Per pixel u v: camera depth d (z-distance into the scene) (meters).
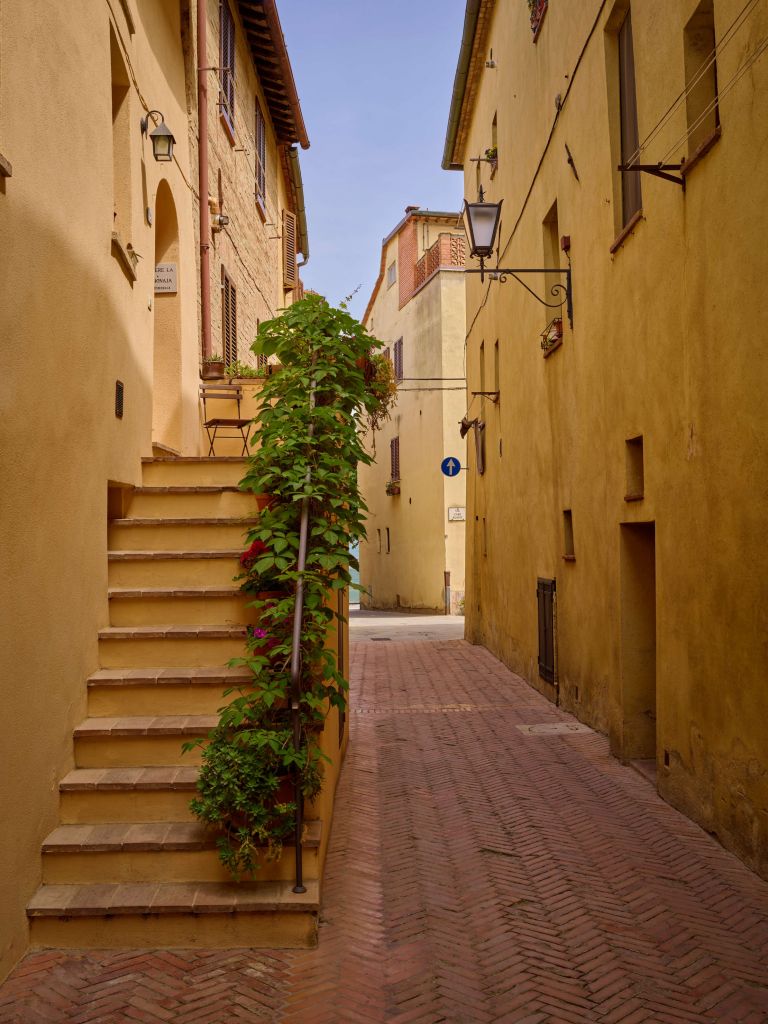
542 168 10.90
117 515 6.35
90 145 5.14
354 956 3.98
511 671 13.67
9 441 3.78
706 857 5.28
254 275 15.26
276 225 18.44
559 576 10.24
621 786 6.88
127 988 3.65
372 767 7.53
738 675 5.21
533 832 5.77
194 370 10.03
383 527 35.12
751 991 3.71
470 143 18.72
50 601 4.34
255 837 4.22
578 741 8.41
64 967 3.81
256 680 4.63
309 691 4.63
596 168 8.26
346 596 8.42
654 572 7.69
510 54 13.23
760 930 4.29
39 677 4.16
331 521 5.32
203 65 10.63
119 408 5.98
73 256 4.77
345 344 5.56
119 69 6.48
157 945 4.01
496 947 4.10
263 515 5.20
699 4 5.71
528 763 7.62
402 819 6.05
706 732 5.71
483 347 17.05
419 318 29.55
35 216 4.14
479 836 5.69
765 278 4.79
